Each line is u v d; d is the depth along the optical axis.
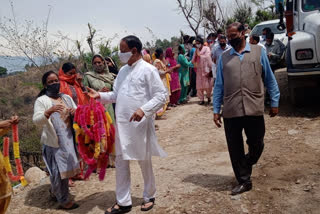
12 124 3.55
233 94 3.82
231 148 4.00
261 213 3.64
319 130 5.76
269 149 5.28
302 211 3.56
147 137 3.93
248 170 4.11
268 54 7.39
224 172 4.78
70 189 5.09
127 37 3.85
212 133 6.88
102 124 3.94
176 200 4.17
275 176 4.36
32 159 13.28
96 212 4.27
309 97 7.02
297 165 4.56
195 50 9.59
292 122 6.47
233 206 3.84
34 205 4.79
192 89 11.41
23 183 3.70
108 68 5.93
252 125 3.89
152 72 3.82
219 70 4.00
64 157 4.34
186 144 6.43
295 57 6.50
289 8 7.78
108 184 5.11
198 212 3.83
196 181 4.61
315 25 6.37
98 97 4.07
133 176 5.18
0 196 3.28
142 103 3.84
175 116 8.80
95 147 3.92
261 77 3.88
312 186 3.96
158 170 5.23
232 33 3.79
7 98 18.78
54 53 12.26
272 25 12.75
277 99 3.92
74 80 5.12
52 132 4.29
